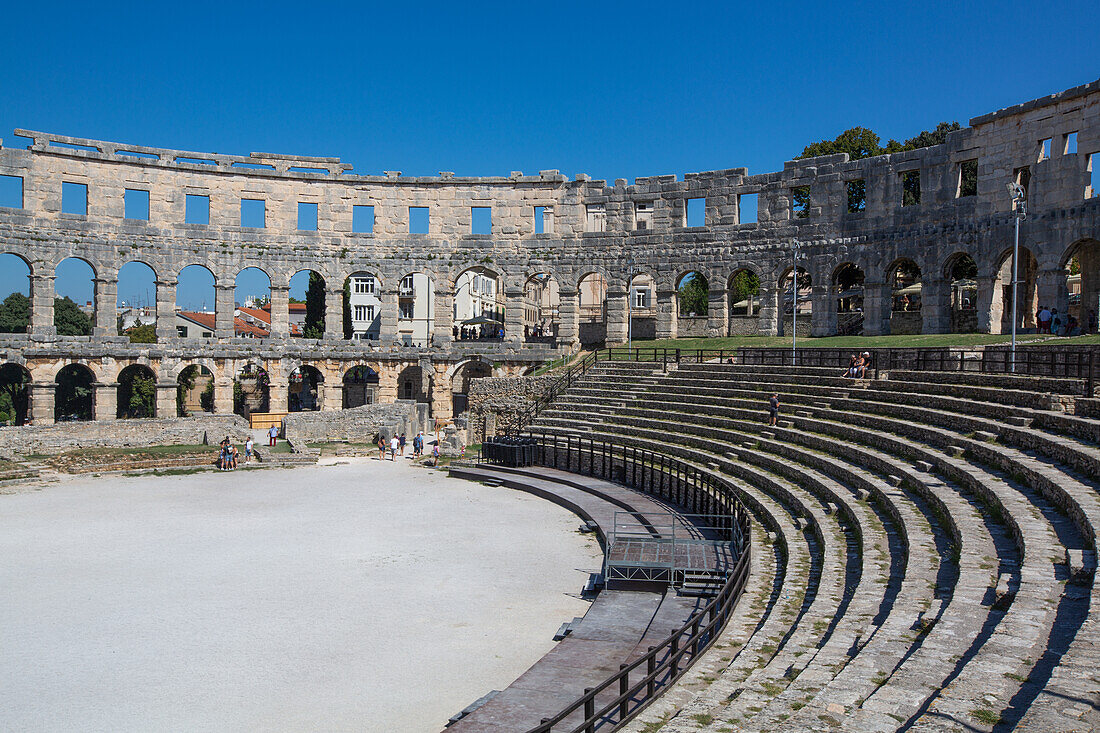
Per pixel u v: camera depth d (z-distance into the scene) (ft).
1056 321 155.43
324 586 83.10
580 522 114.21
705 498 106.83
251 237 238.07
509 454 155.63
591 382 187.73
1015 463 74.43
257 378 352.49
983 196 182.29
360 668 62.08
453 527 110.93
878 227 203.51
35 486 142.31
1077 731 31.32
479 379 202.59
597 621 70.54
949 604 49.55
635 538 91.97
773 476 107.55
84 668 61.52
